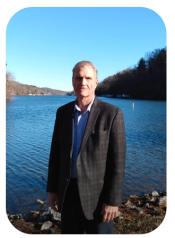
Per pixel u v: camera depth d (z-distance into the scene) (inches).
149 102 1920.5
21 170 288.2
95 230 79.3
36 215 151.4
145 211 155.7
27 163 321.4
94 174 76.4
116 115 78.0
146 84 2600.9
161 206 164.9
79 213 79.9
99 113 79.2
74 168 79.1
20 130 615.5
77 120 81.4
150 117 892.6
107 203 76.1
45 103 1968.5
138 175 266.8
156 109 1262.3
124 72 3154.5
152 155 363.9
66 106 88.9
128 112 1093.1
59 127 87.1
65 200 81.0
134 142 464.1
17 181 245.6
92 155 76.2
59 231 127.0
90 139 76.8
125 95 2957.7
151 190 219.6
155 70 2492.6
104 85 3479.3
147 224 131.5
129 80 2888.8
